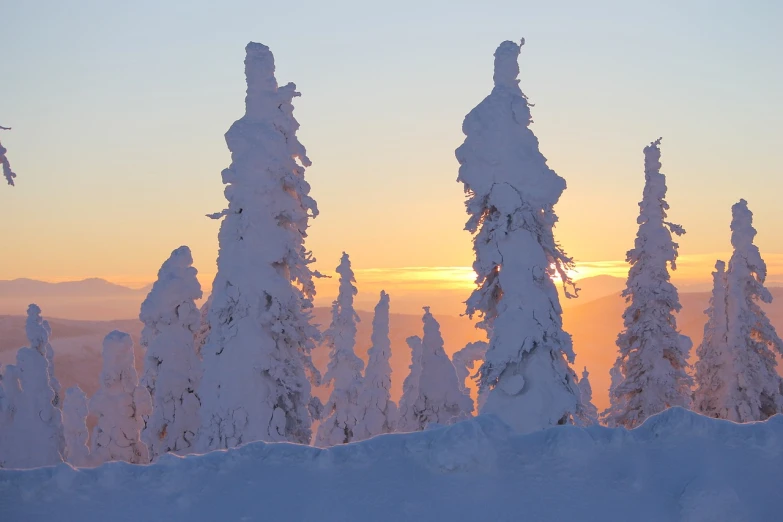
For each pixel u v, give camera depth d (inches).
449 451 397.1
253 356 1000.2
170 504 377.1
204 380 1010.1
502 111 926.4
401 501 377.1
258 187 1029.2
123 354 1344.7
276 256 1029.8
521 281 900.0
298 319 1042.7
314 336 1043.3
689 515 366.3
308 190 1059.9
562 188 924.0
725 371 1501.0
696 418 439.2
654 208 1395.2
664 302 1378.0
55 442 1305.4
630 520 365.7
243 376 996.6
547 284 915.4
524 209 911.0
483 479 393.1
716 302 1536.7
